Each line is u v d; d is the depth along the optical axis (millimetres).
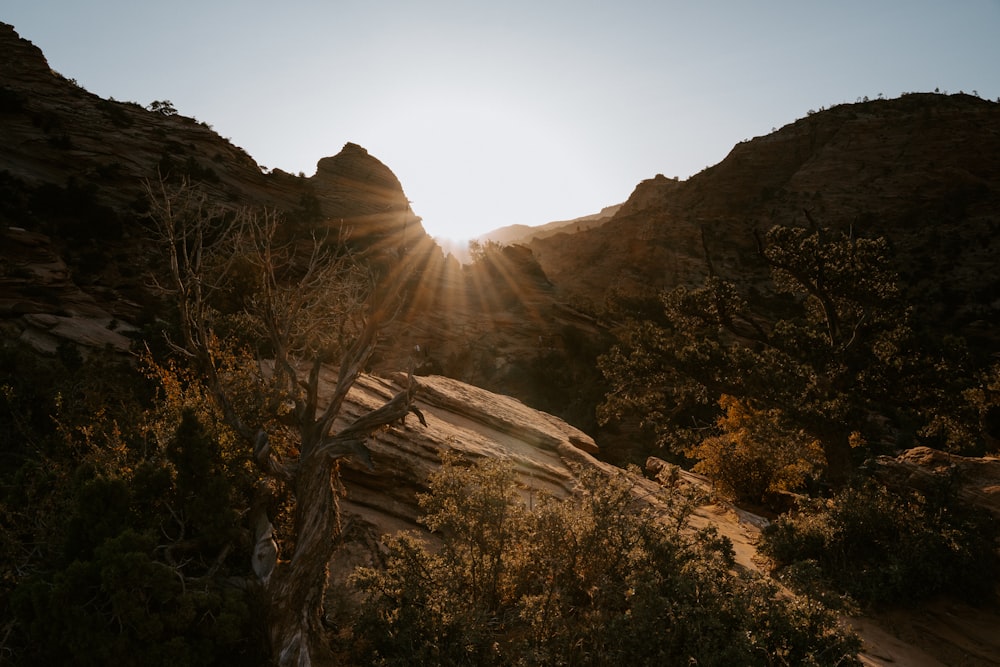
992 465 19703
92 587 9531
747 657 9258
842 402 23750
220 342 18234
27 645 9695
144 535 9891
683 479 30156
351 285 14547
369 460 12055
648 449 58469
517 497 13188
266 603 10836
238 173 144125
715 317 30594
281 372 14766
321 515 11648
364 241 125312
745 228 192375
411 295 118312
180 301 13055
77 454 14016
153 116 148500
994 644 14859
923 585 16578
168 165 117562
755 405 26391
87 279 82500
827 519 18578
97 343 58406
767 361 25609
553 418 31172
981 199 166250
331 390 20219
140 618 9266
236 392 15008
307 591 11062
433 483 13195
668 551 11523
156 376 17469
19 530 11242
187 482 11414
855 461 29734
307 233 116188
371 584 11336
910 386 25422
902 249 152500
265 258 14180
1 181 95875
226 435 13359
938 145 191875
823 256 27281
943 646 14820
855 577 17219
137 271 88188
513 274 158250
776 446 24547
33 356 23438
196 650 9789
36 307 66750
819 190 198000
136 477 11289
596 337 108000
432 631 10547
